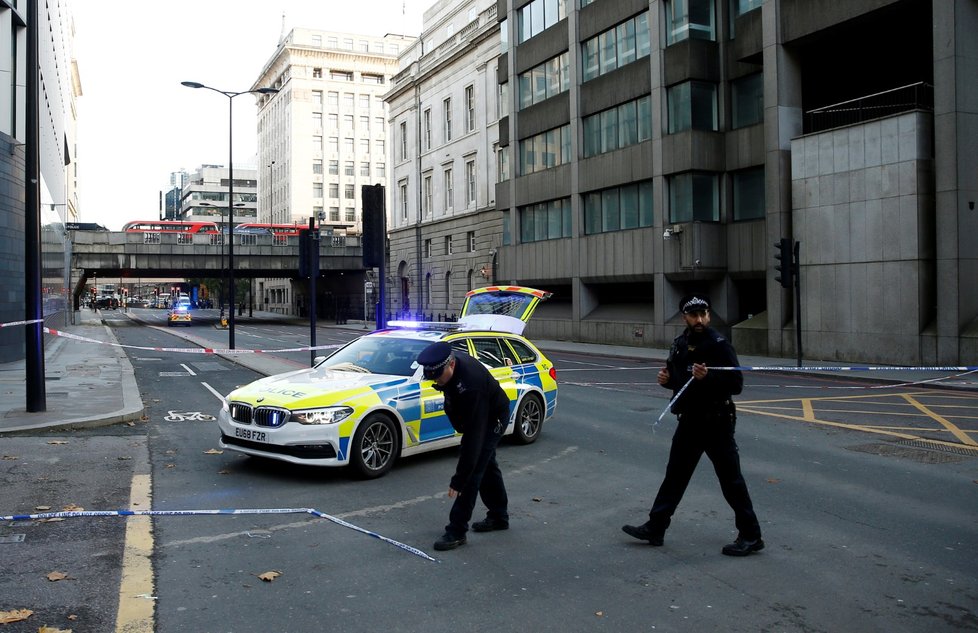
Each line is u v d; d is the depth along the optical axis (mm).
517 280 40875
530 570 5340
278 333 46594
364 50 105250
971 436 10703
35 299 11531
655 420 12141
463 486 5699
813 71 27234
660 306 30953
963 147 20531
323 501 7098
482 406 5730
